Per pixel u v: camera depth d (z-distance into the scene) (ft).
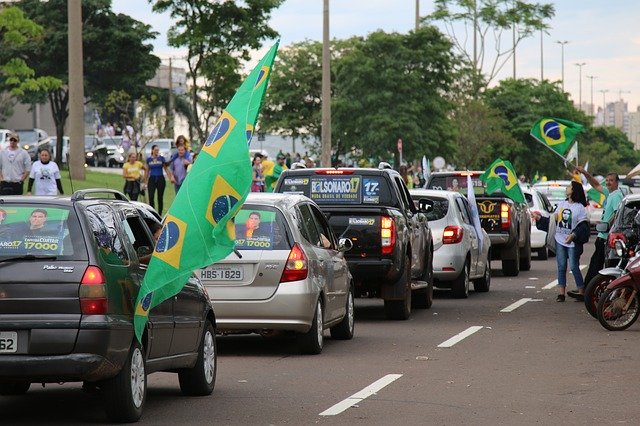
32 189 127.24
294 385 56.49
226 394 53.88
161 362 48.93
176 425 45.96
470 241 107.04
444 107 272.10
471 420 47.06
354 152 277.44
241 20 205.46
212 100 217.56
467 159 336.29
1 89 328.90
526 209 142.92
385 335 78.07
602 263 101.35
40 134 296.92
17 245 44.50
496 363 64.13
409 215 89.81
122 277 45.70
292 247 66.28
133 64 345.10
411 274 90.33
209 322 54.54
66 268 44.16
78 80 187.93
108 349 43.98
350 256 83.71
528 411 49.19
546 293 111.65
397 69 264.11
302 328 66.28
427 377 58.95
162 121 322.55
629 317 80.38
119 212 48.65
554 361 64.90
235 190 46.70
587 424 46.26
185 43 205.46
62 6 336.29
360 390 54.85
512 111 434.30
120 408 45.62
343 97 268.82
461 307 97.86
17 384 54.03
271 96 379.14
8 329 43.57
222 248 46.60
